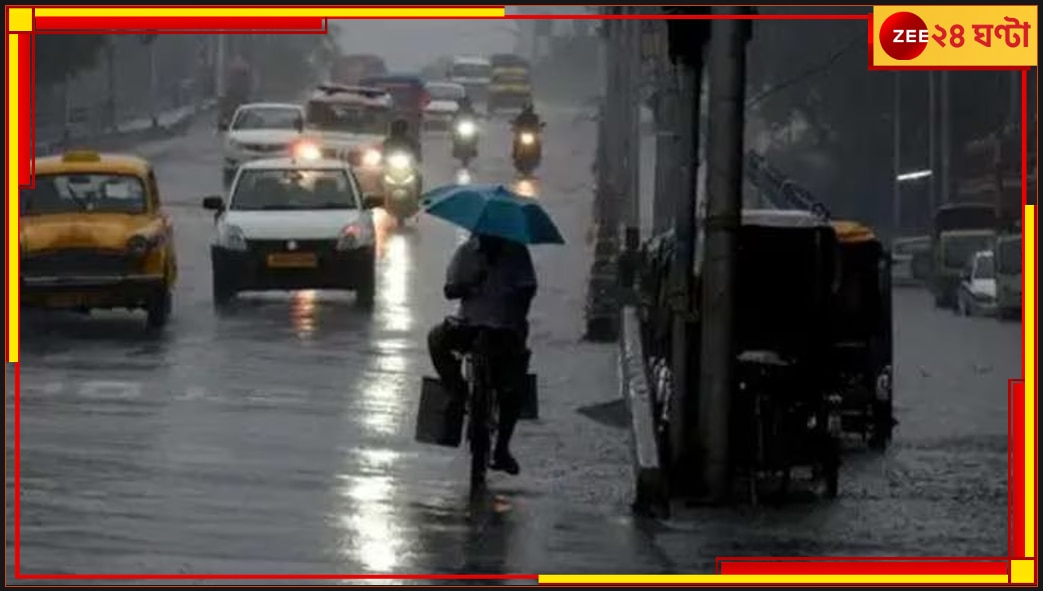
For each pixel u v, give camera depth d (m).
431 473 26.19
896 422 34.38
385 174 79.44
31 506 22.19
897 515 24.44
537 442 29.92
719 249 24.30
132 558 19.14
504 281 24.84
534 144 106.38
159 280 44.09
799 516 24.33
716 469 24.50
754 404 25.20
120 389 34.56
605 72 76.00
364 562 19.47
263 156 86.25
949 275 90.38
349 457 27.27
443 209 24.56
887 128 122.31
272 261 48.91
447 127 137.12
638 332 37.53
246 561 19.22
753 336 29.12
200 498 23.17
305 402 33.41
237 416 31.31
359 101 89.44
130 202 45.22
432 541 21.00
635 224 63.03
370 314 49.31
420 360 40.22
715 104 24.09
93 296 43.53
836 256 30.39
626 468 27.27
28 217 44.38
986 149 109.56
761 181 55.78
